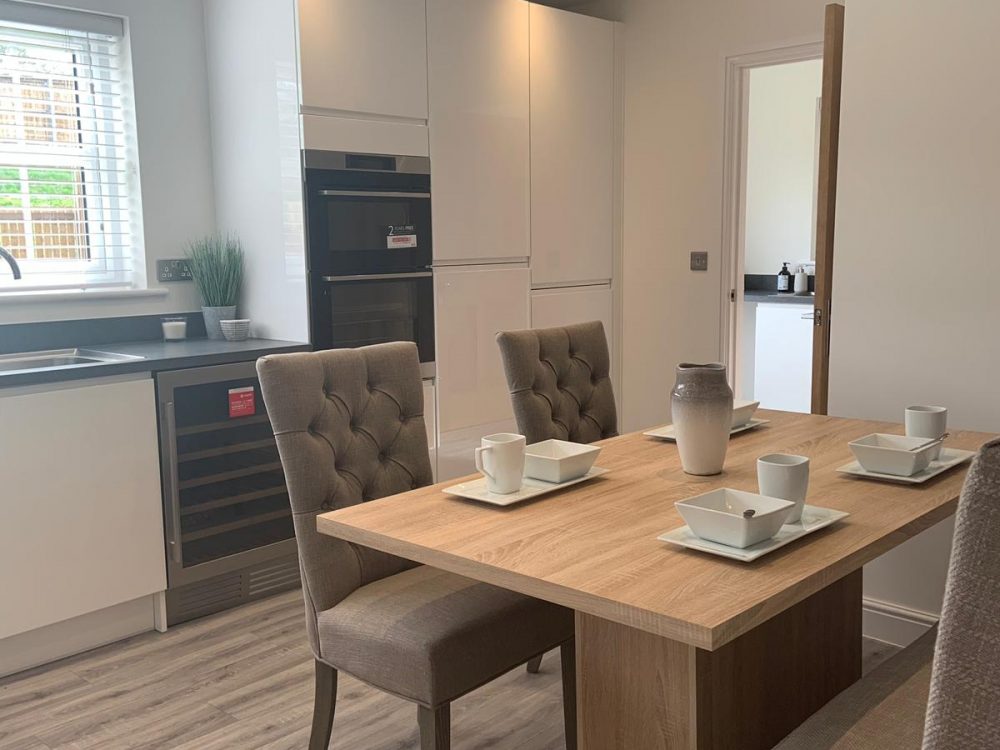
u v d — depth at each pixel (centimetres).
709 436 194
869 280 286
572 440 273
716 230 452
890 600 291
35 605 282
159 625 315
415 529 166
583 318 468
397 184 369
